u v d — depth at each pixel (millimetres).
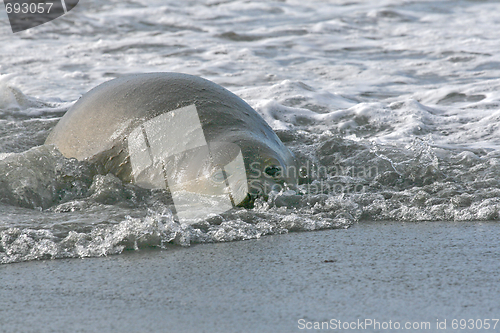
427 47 39312
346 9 51000
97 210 13523
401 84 31359
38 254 10961
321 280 9289
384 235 12094
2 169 14758
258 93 28344
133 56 37438
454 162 18203
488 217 13305
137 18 47469
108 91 17625
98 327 7691
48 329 7676
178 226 12102
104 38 42062
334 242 11594
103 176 15219
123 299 8664
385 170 17312
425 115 24938
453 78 32094
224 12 49969
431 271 9656
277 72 33656
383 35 43281
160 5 51156
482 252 10711
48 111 25312
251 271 9828
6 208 13641
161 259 10672
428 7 51062
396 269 9789
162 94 16734
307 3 53438
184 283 9297
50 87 29891
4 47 38438
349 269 9836
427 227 12734
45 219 12805
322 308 8141
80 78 32125
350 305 8250
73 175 15250
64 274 9945
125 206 13992
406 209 13773
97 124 16750
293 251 10992
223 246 11469
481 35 42031
